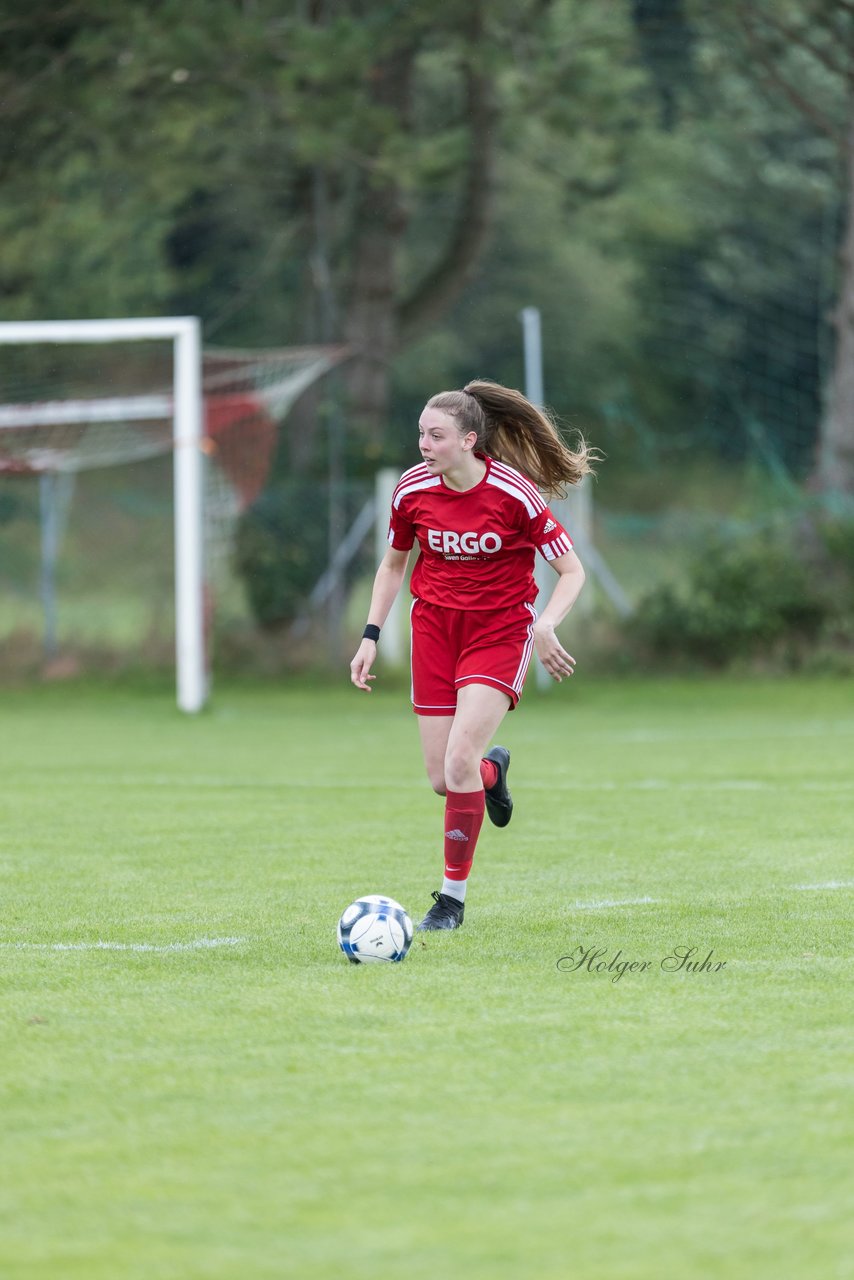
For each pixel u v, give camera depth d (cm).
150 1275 1086
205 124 8044
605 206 11744
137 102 7694
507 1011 1764
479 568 2275
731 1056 1580
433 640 2309
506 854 2947
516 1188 1234
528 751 5094
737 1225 1162
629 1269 1089
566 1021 1719
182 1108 1435
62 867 2831
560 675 2222
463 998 1825
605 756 4916
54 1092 1484
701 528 8312
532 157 10294
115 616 9350
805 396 16788
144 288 13025
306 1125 1385
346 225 9912
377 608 2409
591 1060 1570
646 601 7900
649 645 7875
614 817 3469
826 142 15475
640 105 10269
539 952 2072
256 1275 1084
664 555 8500
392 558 2406
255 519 8319
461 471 2231
